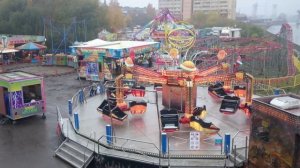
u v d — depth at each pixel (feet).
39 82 79.10
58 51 204.85
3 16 243.81
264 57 145.28
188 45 86.89
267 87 101.60
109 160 54.39
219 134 60.39
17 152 61.05
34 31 235.40
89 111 77.87
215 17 379.76
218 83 95.09
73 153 58.44
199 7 481.87
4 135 69.41
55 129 73.00
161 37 159.84
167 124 62.95
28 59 181.57
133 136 60.95
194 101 72.95
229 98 76.89
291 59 143.13
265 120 44.68
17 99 76.02
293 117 40.14
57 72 148.97
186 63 72.13
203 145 56.18
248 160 48.34
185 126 66.33
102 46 132.16
